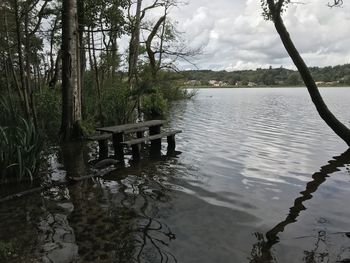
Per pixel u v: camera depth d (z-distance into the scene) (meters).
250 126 18.33
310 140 14.28
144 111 23.34
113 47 20.61
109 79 20.56
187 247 5.20
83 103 15.61
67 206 6.70
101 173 8.87
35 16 14.95
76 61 12.95
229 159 10.76
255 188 8.02
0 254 4.82
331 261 4.90
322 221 6.24
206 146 12.71
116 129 10.64
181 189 7.81
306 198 7.41
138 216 6.29
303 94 63.94
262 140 14.18
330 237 5.62
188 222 6.08
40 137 8.47
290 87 128.25
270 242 5.41
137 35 20.08
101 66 20.72
